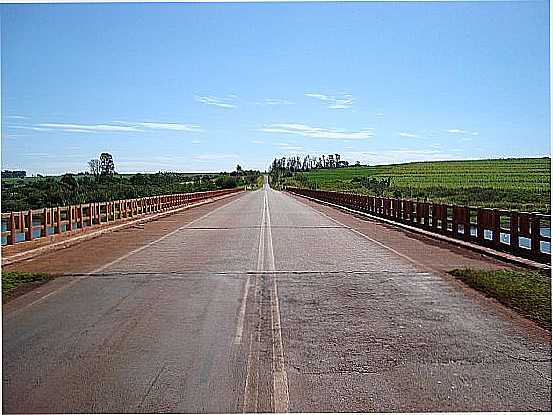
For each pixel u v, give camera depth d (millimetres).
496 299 10273
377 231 24781
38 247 17375
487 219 17625
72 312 9305
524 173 85250
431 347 7363
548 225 24422
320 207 49969
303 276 12781
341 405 5520
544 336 7887
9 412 5363
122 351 7176
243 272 13344
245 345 7434
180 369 6496
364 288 11352
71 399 5648
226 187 132625
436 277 12633
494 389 5930
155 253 17047
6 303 10023
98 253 17141
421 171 111188
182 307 9648
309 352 7141
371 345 7445
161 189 60344
